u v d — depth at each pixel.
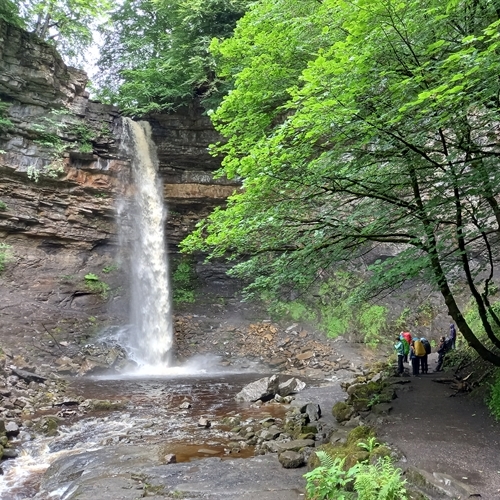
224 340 22.53
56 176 21.02
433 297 22.22
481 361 11.41
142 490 5.67
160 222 25.22
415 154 7.07
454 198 6.84
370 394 10.84
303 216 8.47
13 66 19.61
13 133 20.06
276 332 22.91
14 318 18.44
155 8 24.69
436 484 5.08
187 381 16.50
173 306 24.78
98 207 22.59
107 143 22.91
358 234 7.98
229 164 6.98
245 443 8.20
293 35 9.08
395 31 5.82
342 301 22.84
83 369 17.36
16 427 9.17
